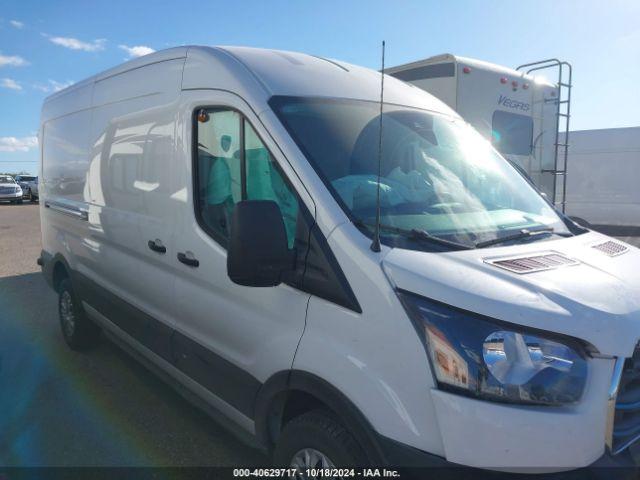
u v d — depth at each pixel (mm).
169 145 3545
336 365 2336
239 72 3037
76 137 5145
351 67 3574
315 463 2529
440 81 7156
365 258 2295
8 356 5469
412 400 2104
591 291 2230
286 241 2402
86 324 5402
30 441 3830
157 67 3799
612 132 13828
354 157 2789
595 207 14203
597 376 2041
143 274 3908
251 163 2920
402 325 2141
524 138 8031
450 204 2883
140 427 4039
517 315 2031
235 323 2959
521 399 1990
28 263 10562
